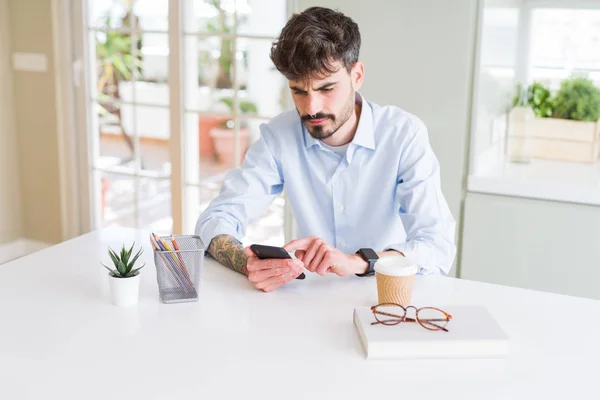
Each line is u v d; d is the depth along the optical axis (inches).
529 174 106.3
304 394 44.3
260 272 61.4
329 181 75.9
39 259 69.9
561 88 114.3
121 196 156.8
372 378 46.5
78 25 148.3
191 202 148.5
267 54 135.1
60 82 150.9
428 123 107.9
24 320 55.2
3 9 150.1
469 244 107.3
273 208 141.5
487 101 108.7
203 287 62.7
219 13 136.5
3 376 46.4
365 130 72.9
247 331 53.5
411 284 57.1
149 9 143.5
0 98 152.7
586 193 98.1
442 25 103.9
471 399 44.2
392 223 77.3
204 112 141.5
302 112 66.2
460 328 51.2
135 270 58.8
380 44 108.7
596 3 112.8
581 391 45.6
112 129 153.9
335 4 111.0
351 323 55.2
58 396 43.9
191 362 48.4
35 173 158.1
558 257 101.6
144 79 147.6
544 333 54.2
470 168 106.2
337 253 62.9
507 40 114.5
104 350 50.1
